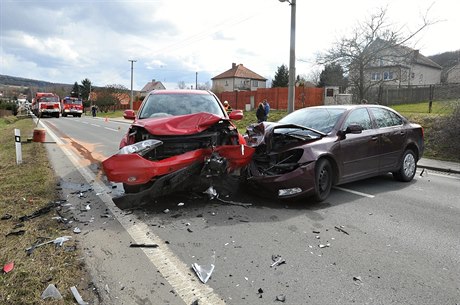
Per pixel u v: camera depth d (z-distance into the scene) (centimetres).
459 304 296
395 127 740
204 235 430
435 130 1291
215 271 343
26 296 288
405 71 2456
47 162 885
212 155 510
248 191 609
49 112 4156
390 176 825
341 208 552
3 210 492
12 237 403
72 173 765
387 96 2528
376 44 1984
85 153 1088
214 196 566
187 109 648
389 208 559
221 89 7262
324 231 454
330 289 315
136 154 470
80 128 2267
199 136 520
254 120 2519
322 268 354
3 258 352
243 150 533
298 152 553
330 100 2661
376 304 294
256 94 3316
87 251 378
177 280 325
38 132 1348
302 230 454
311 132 602
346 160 613
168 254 377
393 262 371
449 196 642
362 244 416
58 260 350
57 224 449
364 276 340
